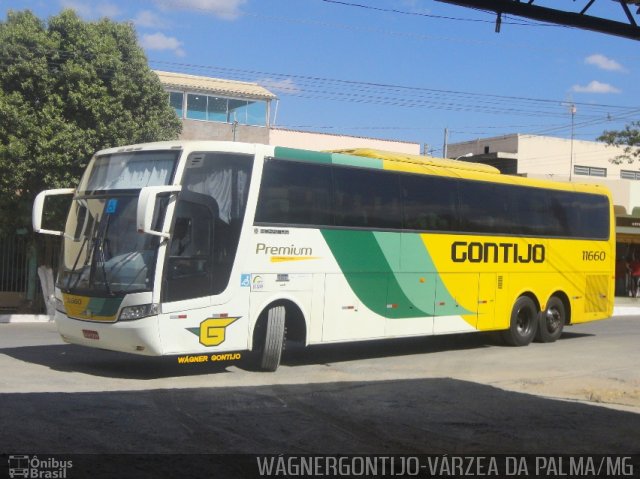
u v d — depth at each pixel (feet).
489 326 50.47
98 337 35.40
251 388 34.24
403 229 44.86
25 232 70.69
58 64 65.26
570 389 36.22
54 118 64.18
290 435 25.76
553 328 56.03
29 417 26.50
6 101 62.90
